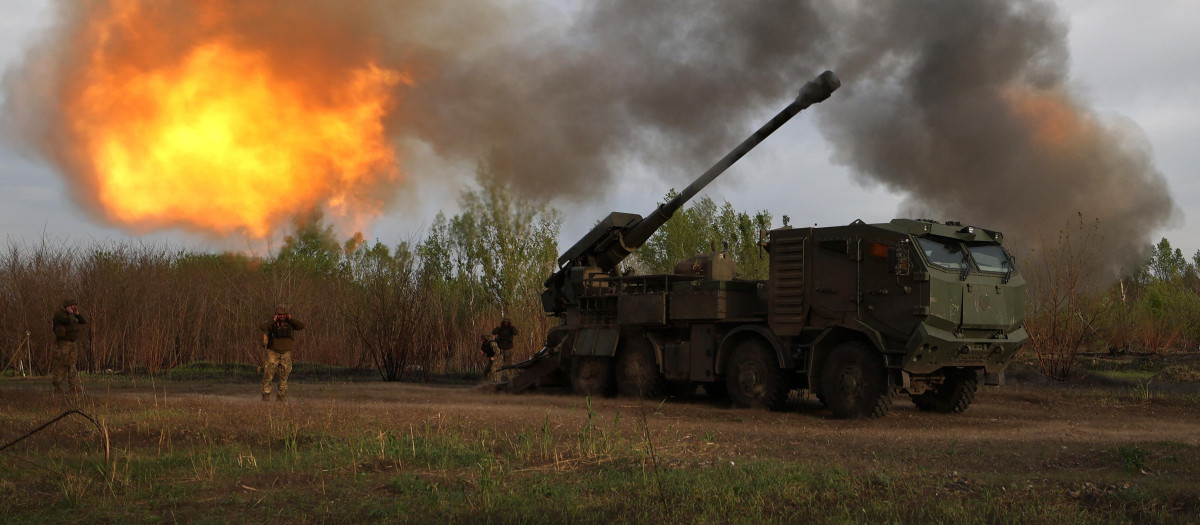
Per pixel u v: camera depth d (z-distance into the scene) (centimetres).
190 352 2398
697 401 1551
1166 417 1345
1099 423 1246
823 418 1290
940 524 581
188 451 865
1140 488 673
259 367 2273
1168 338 2378
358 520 604
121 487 707
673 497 654
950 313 1234
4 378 2116
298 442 930
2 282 2339
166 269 2477
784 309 1359
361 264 2359
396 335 2158
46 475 749
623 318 1559
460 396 1627
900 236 1247
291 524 596
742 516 606
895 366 1243
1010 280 1322
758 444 939
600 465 789
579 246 1723
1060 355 1906
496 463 791
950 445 940
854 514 611
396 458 816
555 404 1462
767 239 1396
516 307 2414
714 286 1447
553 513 612
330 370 2333
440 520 594
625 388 1585
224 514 621
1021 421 1266
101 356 2289
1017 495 664
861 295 1282
